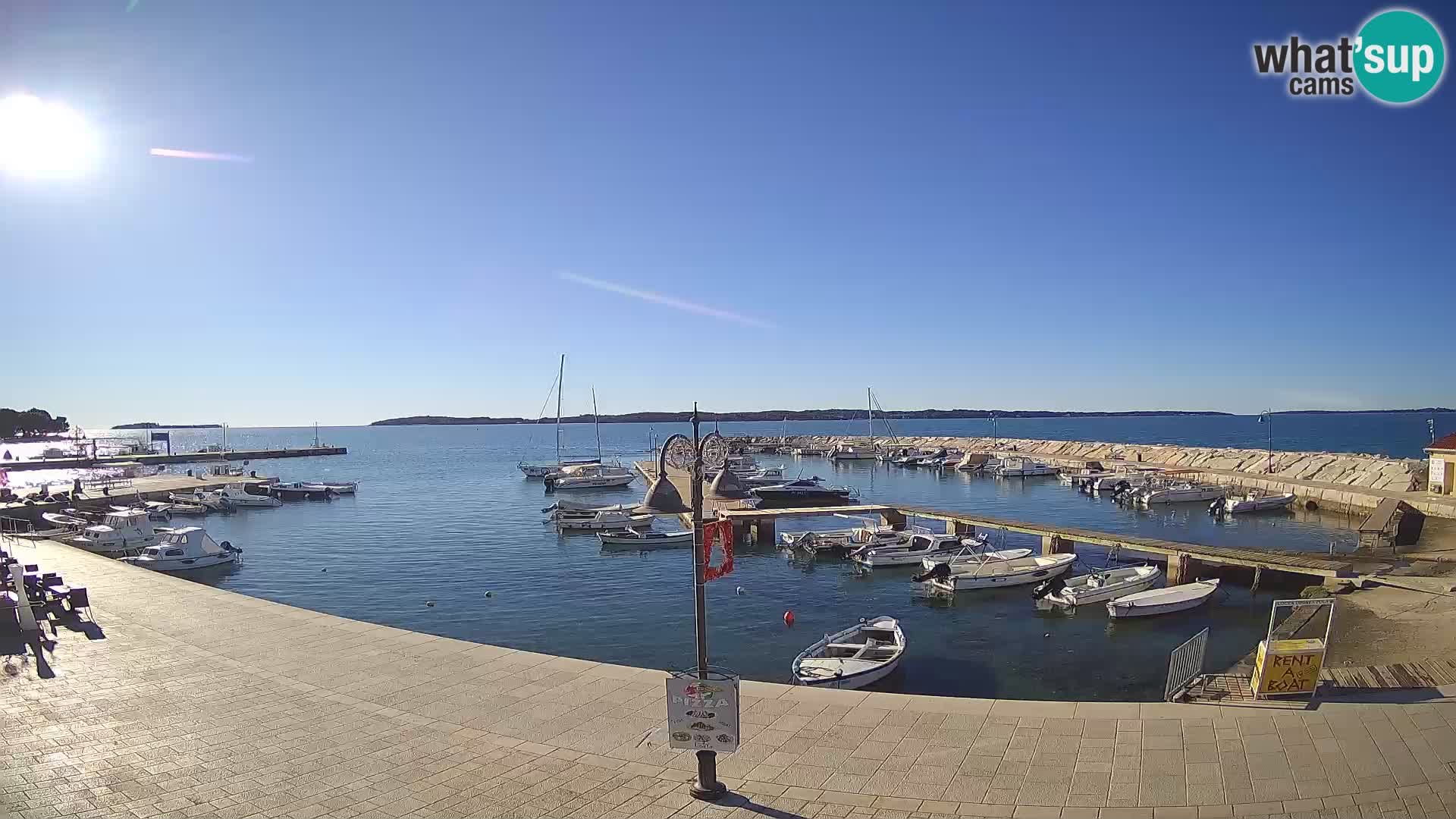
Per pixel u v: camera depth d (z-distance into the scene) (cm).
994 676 2427
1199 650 1678
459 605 3391
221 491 7200
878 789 989
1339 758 1047
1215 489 6806
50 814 948
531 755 1106
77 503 6456
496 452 16850
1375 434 18462
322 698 1325
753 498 5631
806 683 2252
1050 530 4184
